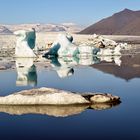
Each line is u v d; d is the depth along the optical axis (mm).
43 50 44125
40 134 8438
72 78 19172
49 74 20969
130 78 19047
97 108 11039
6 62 28984
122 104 11711
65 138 8125
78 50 37750
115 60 31766
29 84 16797
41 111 10562
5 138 8133
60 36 37625
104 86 16203
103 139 8023
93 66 26172
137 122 9461
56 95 11367
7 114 10242
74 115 10180
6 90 14914
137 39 101812
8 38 68562
